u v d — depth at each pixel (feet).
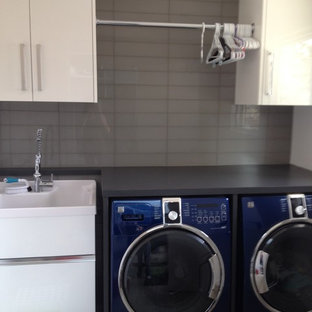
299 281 6.45
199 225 6.00
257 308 6.35
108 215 5.96
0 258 6.07
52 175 7.41
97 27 7.61
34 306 6.24
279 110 8.54
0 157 7.78
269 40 6.75
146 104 8.05
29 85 6.39
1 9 6.16
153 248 5.92
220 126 8.38
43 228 6.10
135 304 6.01
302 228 6.29
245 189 6.21
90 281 6.33
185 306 6.14
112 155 8.13
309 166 7.97
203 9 7.89
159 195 6.03
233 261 6.28
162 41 7.87
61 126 7.88
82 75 6.51
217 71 8.16
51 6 6.27
